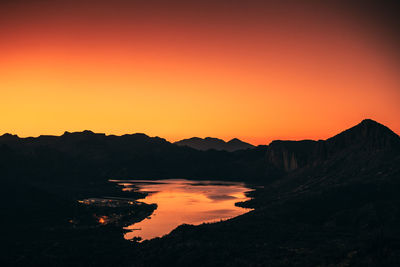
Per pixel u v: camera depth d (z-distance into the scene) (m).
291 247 170.75
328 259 146.00
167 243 190.88
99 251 196.75
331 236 194.62
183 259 161.38
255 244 178.25
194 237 194.00
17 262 179.25
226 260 155.88
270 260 151.12
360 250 151.12
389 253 145.12
